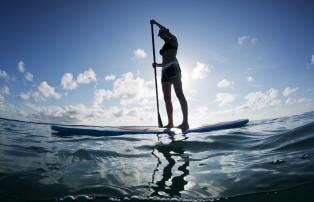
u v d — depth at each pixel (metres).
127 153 3.10
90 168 2.48
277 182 1.94
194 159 2.76
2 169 2.38
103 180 2.13
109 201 1.75
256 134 4.14
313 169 2.11
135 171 2.38
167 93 5.41
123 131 4.84
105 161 2.75
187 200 1.75
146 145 3.58
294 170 2.13
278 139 3.37
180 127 5.17
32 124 7.71
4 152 3.09
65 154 3.04
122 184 2.04
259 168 2.28
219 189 1.91
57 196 1.82
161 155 2.99
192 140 3.75
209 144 3.46
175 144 3.56
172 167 2.49
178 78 5.23
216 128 5.00
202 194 1.84
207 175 2.21
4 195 1.84
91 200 1.76
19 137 4.41
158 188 1.96
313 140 2.93
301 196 1.71
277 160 2.45
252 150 3.00
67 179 2.16
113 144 3.71
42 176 2.22
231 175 2.17
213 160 2.68
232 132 4.42
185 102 5.23
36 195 1.84
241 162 2.52
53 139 4.23
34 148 3.39
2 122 7.85
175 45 5.30
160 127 5.43
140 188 1.96
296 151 2.68
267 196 1.75
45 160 2.76
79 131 4.96
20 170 2.37
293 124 5.64
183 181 2.09
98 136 4.52
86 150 3.21
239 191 1.86
